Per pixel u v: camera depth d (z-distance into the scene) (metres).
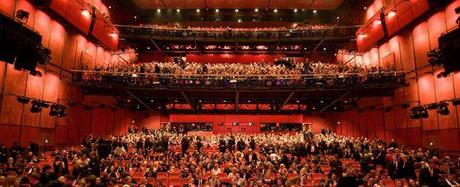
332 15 34.25
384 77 21.47
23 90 16.56
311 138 21.72
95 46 25.59
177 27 31.72
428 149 19.20
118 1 29.95
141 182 11.80
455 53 12.11
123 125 28.73
